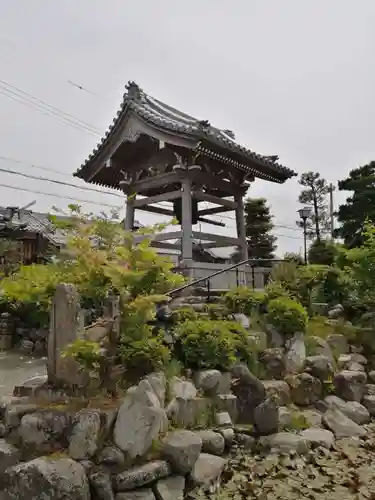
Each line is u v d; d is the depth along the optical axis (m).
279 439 4.39
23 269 4.62
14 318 8.53
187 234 9.50
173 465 3.49
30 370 6.33
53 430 3.52
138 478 3.22
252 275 9.86
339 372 6.10
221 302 7.11
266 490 3.63
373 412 5.71
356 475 4.00
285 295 6.96
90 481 3.16
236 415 4.65
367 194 19.33
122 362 4.06
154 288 4.36
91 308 4.92
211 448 3.98
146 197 12.07
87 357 3.68
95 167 11.36
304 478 3.88
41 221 19.30
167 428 3.85
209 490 3.50
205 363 4.83
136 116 9.88
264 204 20.39
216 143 9.18
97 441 3.38
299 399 5.45
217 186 10.81
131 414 3.52
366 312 7.85
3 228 16.62
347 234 19.97
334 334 7.14
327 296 8.38
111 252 4.31
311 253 12.91
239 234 11.37
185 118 11.64
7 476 3.24
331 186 25.92
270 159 11.48
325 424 5.13
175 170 9.75
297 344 6.06
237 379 4.89
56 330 4.08
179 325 5.27
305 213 13.22
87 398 3.87
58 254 5.95
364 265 7.63
